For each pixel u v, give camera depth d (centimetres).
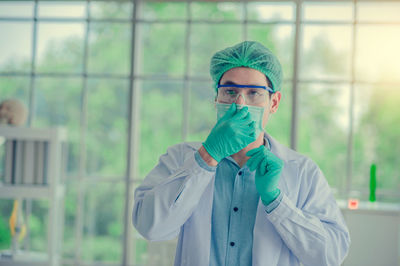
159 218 113
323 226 119
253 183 123
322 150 466
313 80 406
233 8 551
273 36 540
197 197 115
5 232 445
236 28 541
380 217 313
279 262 119
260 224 118
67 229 436
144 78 411
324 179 130
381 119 445
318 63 464
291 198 123
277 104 130
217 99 125
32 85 431
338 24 414
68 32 441
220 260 118
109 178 416
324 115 462
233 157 127
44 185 314
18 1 434
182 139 413
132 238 409
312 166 129
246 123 113
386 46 420
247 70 120
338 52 456
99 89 462
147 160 518
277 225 113
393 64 420
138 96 416
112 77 416
